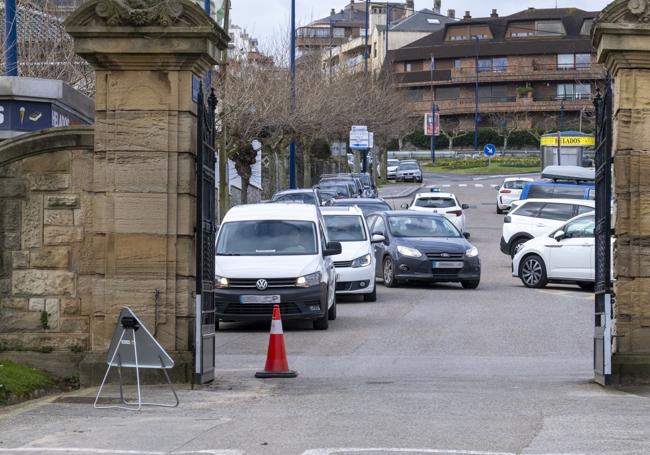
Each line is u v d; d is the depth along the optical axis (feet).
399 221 109.19
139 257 47.55
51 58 98.17
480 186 334.03
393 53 510.17
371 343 67.15
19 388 44.52
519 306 88.53
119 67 47.29
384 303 91.61
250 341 69.26
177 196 47.39
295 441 33.73
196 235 47.55
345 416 38.99
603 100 47.01
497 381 50.62
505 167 423.64
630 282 46.91
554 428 36.17
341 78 282.56
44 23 98.99
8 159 48.62
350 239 94.79
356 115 293.02
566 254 102.68
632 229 46.68
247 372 54.80
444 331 72.95
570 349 64.49
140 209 47.50
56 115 57.62
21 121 56.13
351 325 76.59
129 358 42.50
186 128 47.32
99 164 47.88
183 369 47.50
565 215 127.65
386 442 33.50
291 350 63.98
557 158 271.28
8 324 49.14
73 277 48.88
